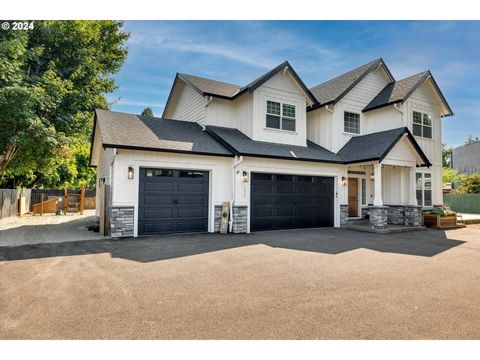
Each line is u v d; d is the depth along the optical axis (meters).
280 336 3.29
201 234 10.51
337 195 13.34
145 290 4.69
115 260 6.62
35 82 12.91
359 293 4.63
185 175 10.70
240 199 11.18
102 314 3.79
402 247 8.50
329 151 14.30
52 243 8.63
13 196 17.97
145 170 10.05
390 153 12.44
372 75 16.02
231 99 13.79
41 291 4.61
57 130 14.02
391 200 14.49
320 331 3.40
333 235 10.73
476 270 6.04
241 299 4.34
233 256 7.12
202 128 13.44
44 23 14.71
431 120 15.63
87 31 16.12
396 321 3.66
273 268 6.07
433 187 15.55
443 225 13.20
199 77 15.73
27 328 3.41
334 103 14.29
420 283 5.16
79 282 5.06
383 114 14.97
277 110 13.48
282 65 13.27
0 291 4.61
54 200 20.77
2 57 10.81
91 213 20.55
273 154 11.58
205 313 3.85
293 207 12.44
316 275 5.59
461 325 3.58
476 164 33.81
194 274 5.58
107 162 11.23
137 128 11.16
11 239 9.31
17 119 10.64
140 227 9.91
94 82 17.67
